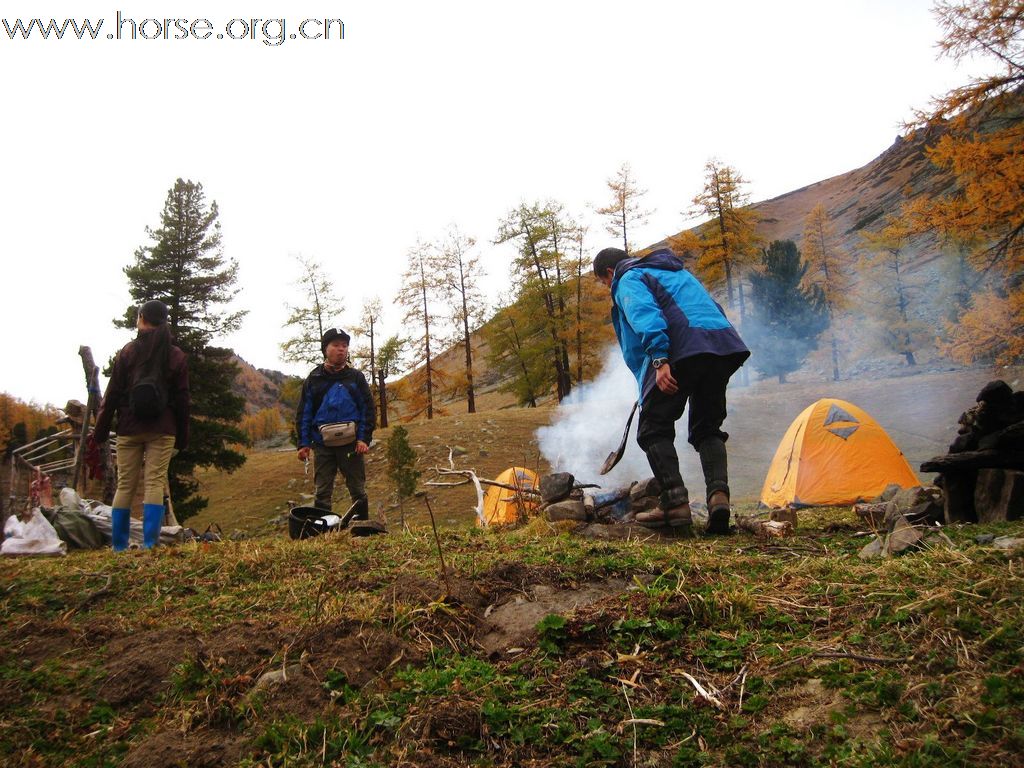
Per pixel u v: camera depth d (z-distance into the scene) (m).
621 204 38.06
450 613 2.62
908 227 16.23
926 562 2.58
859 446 10.34
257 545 4.20
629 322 4.18
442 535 4.19
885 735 1.64
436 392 44.28
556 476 5.23
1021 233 15.97
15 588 3.30
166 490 5.68
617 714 1.95
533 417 33.31
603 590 2.83
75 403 10.23
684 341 4.11
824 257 41.59
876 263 44.25
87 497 10.12
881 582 2.45
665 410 4.35
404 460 11.92
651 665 2.17
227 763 1.85
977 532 3.36
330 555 3.76
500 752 1.84
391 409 41.66
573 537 4.01
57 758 1.96
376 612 2.63
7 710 2.19
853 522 4.79
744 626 2.34
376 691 2.10
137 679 2.30
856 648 2.05
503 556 3.34
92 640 2.68
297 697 2.08
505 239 40.03
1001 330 17.94
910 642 2.00
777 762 1.67
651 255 4.51
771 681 1.98
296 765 1.80
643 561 3.07
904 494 4.85
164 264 29.81
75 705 2.19
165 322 5.74
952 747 1.54
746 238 36.41
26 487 9.48
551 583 2.92
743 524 4.55
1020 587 2.12
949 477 4.37
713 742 1.79
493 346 41.22
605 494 5.09
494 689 2.09
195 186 30.52
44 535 6.62
